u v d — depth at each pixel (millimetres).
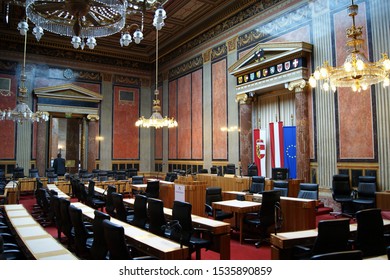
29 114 10203
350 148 8844
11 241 4617
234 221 7176
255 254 5570
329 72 6562
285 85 10477
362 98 8617
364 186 8148
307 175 9828
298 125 10039
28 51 16109
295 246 3859
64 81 16938
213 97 14258
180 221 4496
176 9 13570
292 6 10680
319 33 9727
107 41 16984
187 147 15953
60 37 16203
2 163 15148
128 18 14195
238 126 12766
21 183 12992
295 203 6398
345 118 9000
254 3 12203
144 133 19094
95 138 17453
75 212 4488
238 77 12586
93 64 17828
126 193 13023
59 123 22484
